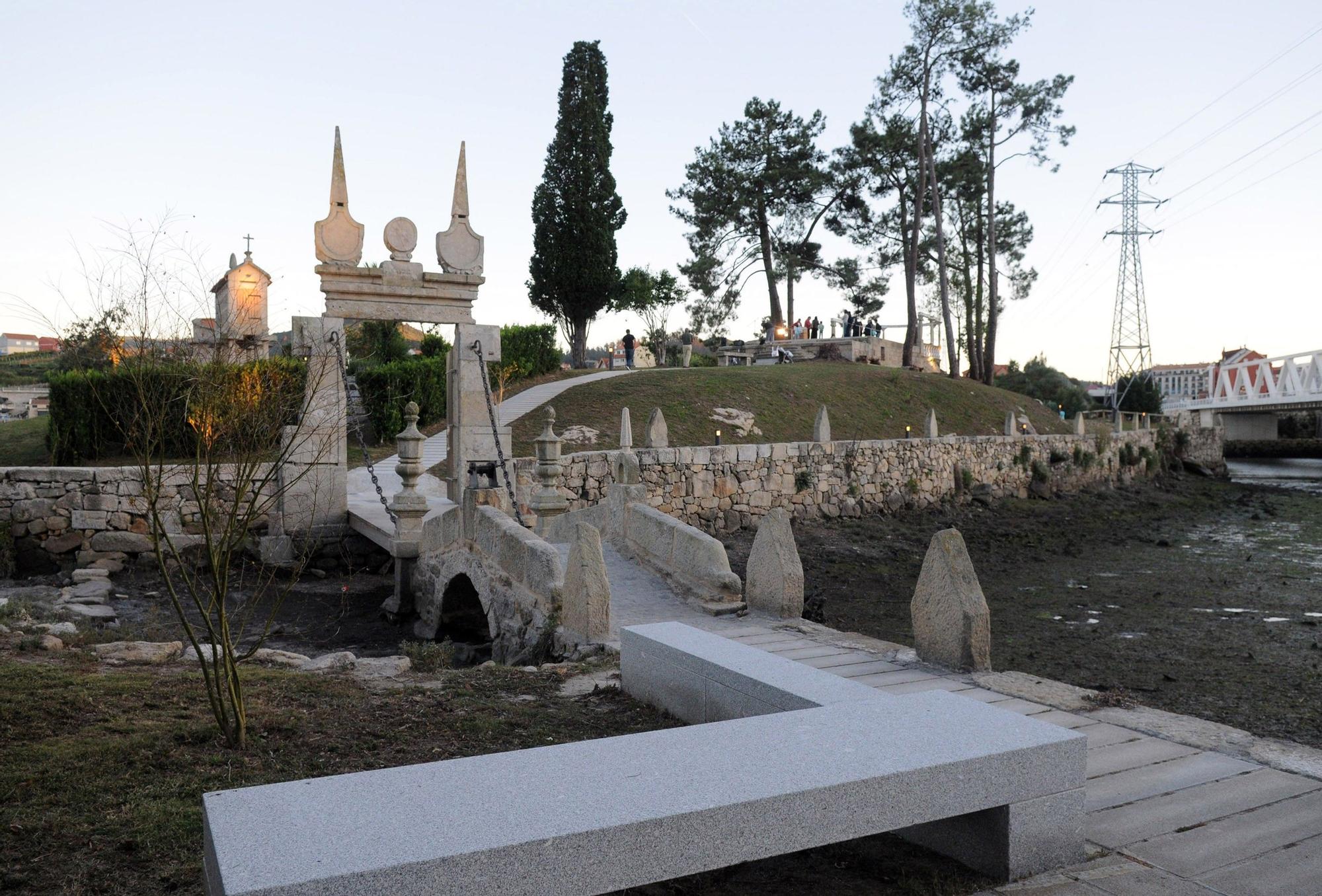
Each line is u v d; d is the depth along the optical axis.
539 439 15.56
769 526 9.77
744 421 30.34
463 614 13.46
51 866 3.75
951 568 7.14
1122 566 20.83
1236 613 15.06
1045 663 11.47
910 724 4.06
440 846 2.78
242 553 17.28
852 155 48.75
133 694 6.26
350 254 17.77
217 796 3.20
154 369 6.95
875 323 54.22
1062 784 3.81
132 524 17.34
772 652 7.84
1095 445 36.97
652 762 3.56
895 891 3.67
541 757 3.62
